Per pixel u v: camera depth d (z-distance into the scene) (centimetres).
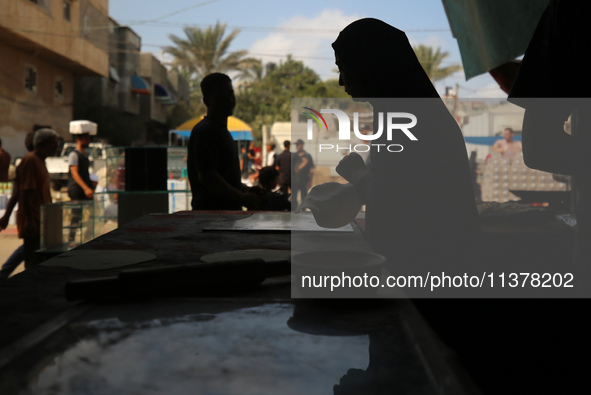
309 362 59
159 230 176
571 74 115
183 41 3850
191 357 60
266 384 53
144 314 79
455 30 313
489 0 264
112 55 2925
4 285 97
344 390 51
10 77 1705
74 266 114
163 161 395
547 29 120
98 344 65
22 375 55
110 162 405
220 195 301
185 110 4088
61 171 1337
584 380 93
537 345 99
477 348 98
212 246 143
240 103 3578
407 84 130
